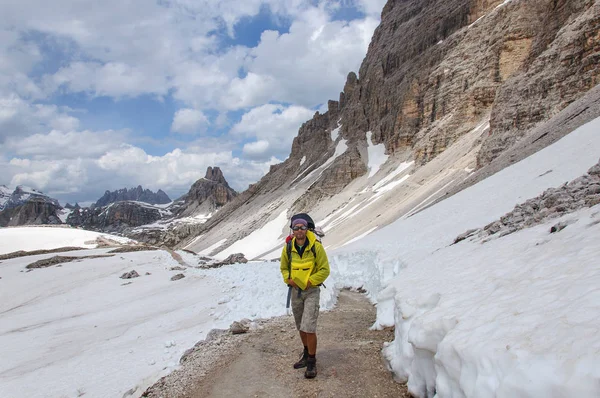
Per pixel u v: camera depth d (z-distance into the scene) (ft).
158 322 45.11
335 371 19.98
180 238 597.93
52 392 27.61
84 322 58.85
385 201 240.53
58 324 60.59
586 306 10.02
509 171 97.04
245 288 52.26
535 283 14.46
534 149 108.68
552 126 113.39
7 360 44.42
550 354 8.71
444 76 296.10
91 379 28.22
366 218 236.63
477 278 19.31
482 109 248.32
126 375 26.73
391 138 357.61
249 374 20.66
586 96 111.24
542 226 25.49
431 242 55.36
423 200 177.47
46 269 127.24
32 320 69.00
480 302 15.05
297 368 20.70
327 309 37.14
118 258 138.72
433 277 24.18
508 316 12.19
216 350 25.49
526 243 22.45
